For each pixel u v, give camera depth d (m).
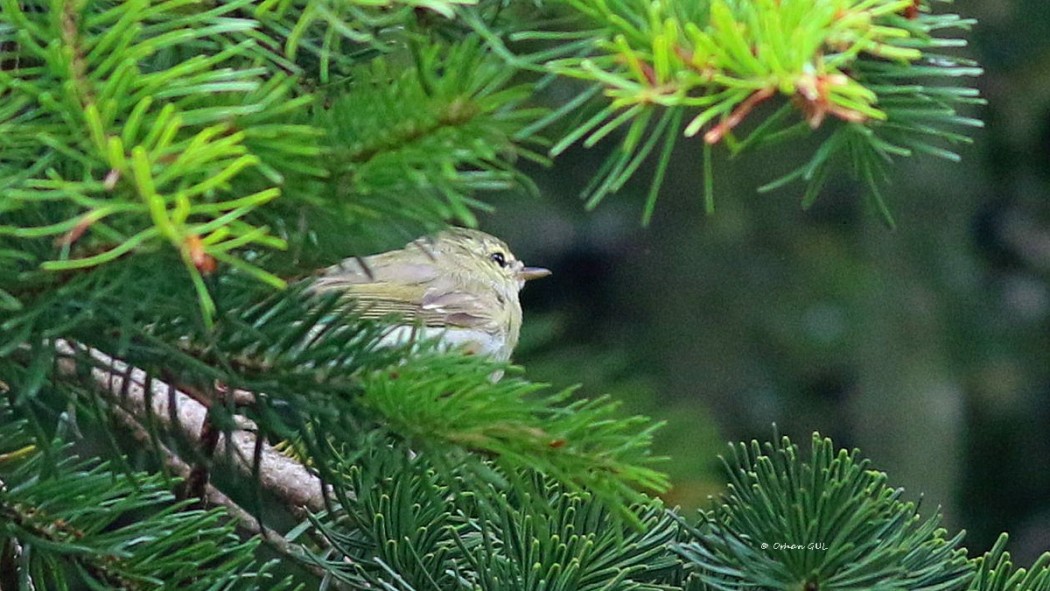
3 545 2.07
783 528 2.09
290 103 1.48
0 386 1.85
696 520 2.47
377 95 1.55
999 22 6.57
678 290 6.55
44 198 1.39
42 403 1.83
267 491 2.68
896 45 1.73
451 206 1.53
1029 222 7.04
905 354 6.46
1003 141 6.89
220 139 1.47
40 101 1.47
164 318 1.69
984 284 6.83
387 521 2.26
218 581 2.12
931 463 6.45
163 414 2.44
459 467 1.71
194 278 1.33
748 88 1.47
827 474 2.12
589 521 2.30
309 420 1.81
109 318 1.62
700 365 6.48
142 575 2.08
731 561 2.13
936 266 6.52
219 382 1.83
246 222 1.59
